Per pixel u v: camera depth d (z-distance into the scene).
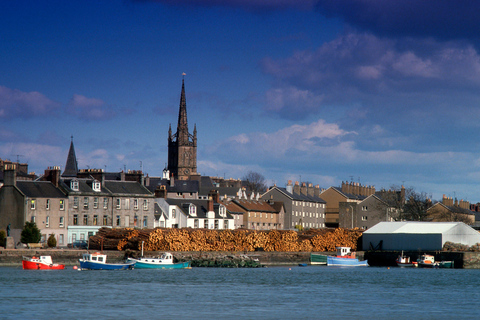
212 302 88.12
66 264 139.12
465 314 81.19
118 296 92.19
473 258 161.75
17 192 158.62
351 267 161.38
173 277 120.00
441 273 143.00
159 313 79.06
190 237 155.50
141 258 138.50
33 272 122.62
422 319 77.56
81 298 89.38
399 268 160.00
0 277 112.50
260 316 78.06
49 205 161.75
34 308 80.56
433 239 170.38
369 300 92.56
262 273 133.38
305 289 105.00
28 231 145.88
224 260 151.38
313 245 175.25
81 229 166.75
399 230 175.12
